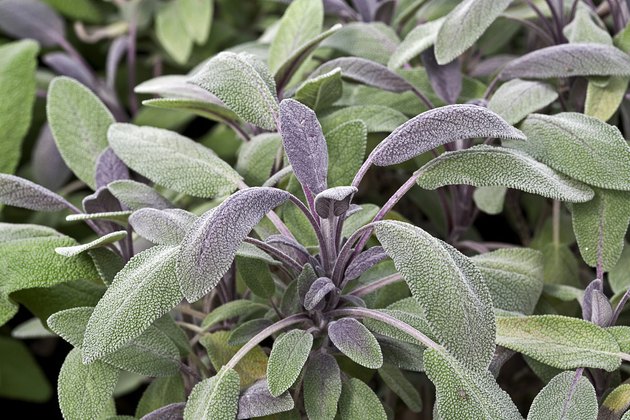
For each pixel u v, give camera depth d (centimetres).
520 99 69
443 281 58
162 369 64
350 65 71
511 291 66
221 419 61
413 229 60
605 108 69
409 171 80
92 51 110
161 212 64
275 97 66
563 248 73
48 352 98
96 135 73
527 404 80
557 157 65
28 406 102
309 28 74
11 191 66
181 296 60
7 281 65
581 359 62
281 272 70
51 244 66
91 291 68
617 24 75
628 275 69
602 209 66
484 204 72
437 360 61
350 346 61
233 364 62
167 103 70
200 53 101
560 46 70
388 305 67
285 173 67
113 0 103
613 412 62
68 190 91
